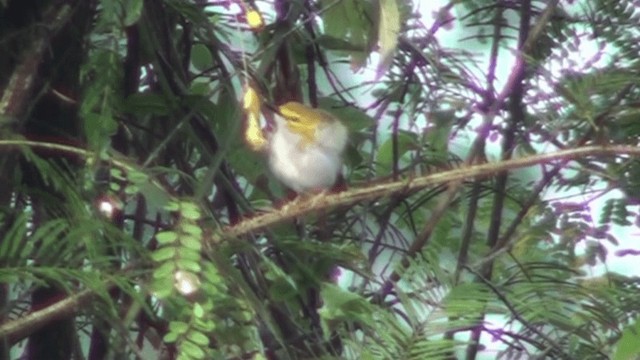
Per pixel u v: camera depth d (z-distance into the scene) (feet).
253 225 13.25
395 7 13.75
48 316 12.17
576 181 19.94
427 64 20.70
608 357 16.66
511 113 19.98
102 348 16.47
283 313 15.56
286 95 19.95
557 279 17.46
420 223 21.81
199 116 17.78
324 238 19.20
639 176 19.06
